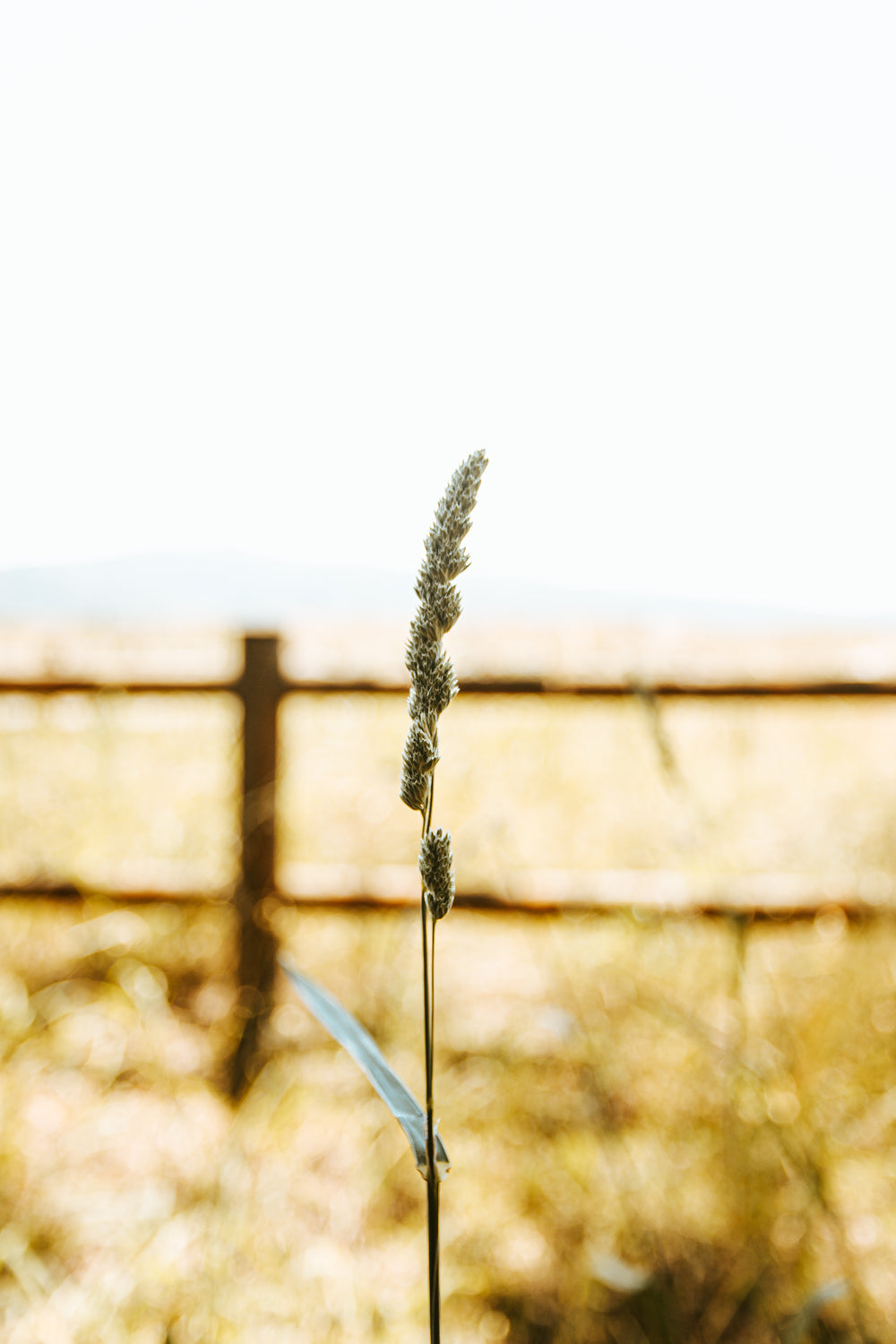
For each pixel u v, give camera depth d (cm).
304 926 462
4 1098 389
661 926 410
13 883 419
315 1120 389
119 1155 378
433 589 146
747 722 538
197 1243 349
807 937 429
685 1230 353
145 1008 423
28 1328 336
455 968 451
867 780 539
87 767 533
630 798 520
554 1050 396
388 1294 346
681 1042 392
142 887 419
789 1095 369
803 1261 343
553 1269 351
